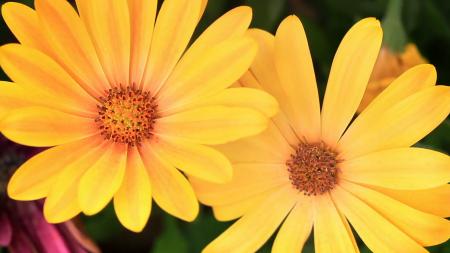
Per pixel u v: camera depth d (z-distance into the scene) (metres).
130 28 0.36
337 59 0.37
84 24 0.36
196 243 0.42
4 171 0.41
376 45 0.36
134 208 0.35
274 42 0.36
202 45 0.36
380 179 0.37
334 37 0.44
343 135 0.38
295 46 0.36
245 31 0.36
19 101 0.36
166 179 0.36
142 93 0.37
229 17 0.36
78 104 0.37
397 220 0.37
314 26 0.43
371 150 0.37
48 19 0.35
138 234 0.43
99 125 0.37
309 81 0.37
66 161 0.36
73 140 0.36
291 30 0.36
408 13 0.43
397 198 0.37
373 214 0.37
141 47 0.37
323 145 0.38
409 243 0.36
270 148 0.38
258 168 0.38
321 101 0.43
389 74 0.40
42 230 0.40
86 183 0.35
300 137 0.38
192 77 0.36
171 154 0.36
